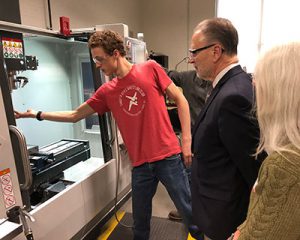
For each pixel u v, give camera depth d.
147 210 1.97
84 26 3.60
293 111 0.62
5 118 1.07
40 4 2.84
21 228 1.06
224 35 1.09
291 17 4.70
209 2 4.96
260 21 4.86
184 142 1.73
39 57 2.32
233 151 1.04
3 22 1.37
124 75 1.75
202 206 1.24
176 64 5.36
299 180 0.57
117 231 2.38
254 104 0.94
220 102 1.05
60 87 2.58
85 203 1.95
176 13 5.20
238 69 1.12
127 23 4.82
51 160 1.91
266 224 0.61
